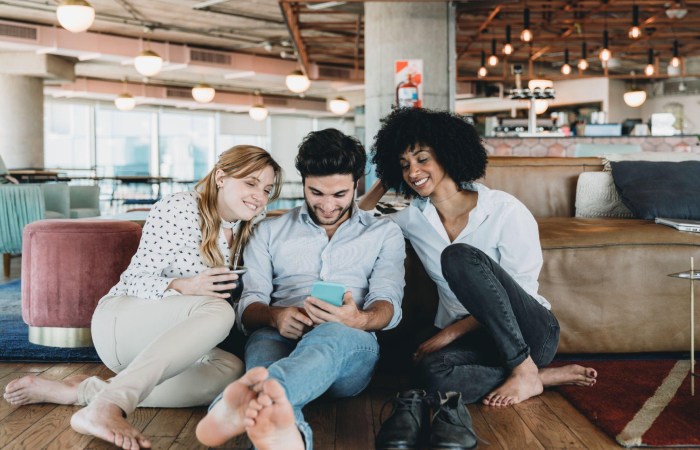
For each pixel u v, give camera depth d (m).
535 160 3.75
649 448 1.76
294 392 1.54
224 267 2.01
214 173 2.09
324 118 21.73
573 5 9.68
